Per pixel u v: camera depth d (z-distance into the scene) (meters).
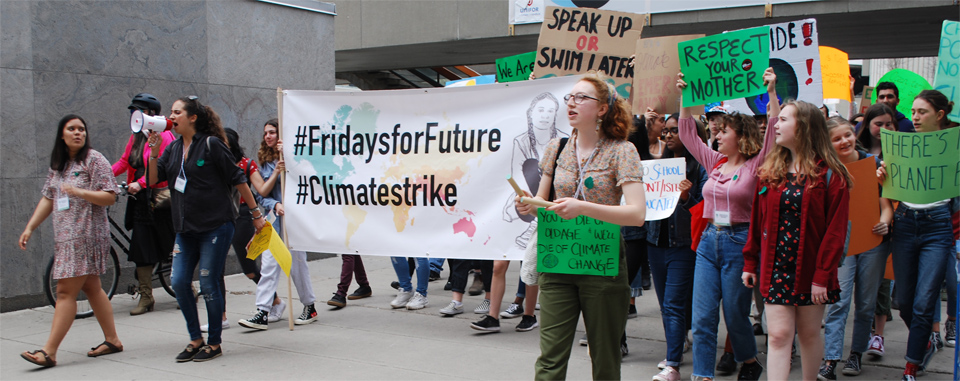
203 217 5.02
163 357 5.25
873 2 10.64
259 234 5.35
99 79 7.65
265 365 5.03
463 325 6.26
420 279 7.02
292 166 6.11
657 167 4.86
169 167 5.09
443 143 5.64
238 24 9.09
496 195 5.50
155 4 8.16
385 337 5.84
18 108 6.95
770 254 3.63
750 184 4.09
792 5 11.12
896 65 22.47
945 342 5.62
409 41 14.90
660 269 4.74
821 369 4.69
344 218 5.95
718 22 11.77
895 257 4.62
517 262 10.20
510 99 5.47
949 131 4.27
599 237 3.28
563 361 3.34
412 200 5.73
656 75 5.62
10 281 6.93
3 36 6.83
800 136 3.55
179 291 5.11
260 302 6.09
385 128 5.83
